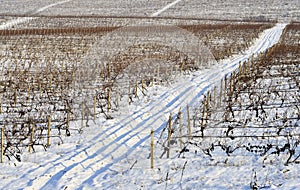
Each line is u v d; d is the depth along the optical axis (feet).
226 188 22.94
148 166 26.76
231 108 36.52
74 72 51.47
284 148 27.07
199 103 39.45
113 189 23.38
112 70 49.06
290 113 37.01
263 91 44.88
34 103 42.91
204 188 23.08
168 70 48.62
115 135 32.30
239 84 47.73
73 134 33.12
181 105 39.09
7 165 26.96
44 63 69.05
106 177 25.25
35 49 83.56
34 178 24.86
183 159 27.71
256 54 79.36
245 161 26.94
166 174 25.32
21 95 46.75
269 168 25.61
